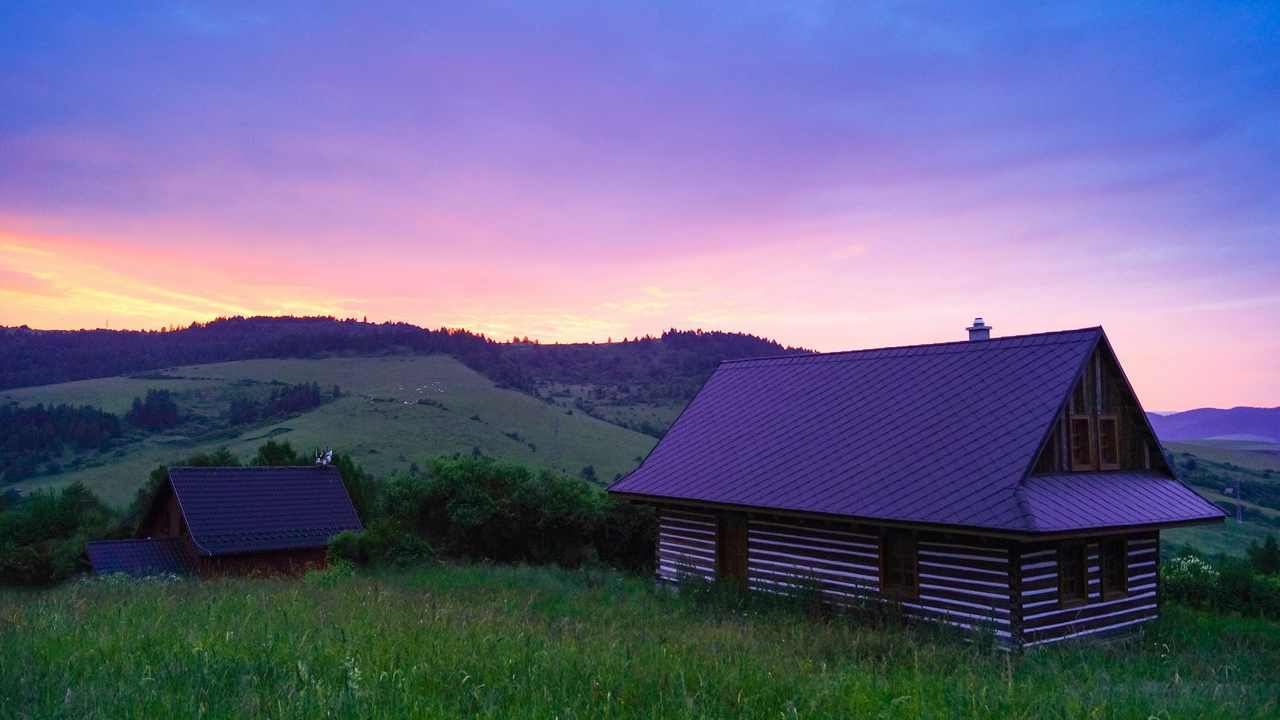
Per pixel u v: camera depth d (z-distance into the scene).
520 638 11.02
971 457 17.41
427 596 16.97
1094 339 18.50
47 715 6.80
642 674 9.31
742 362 27.45
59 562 36.00
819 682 9.41
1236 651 16.50
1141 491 18.38
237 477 36.72
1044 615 16.25
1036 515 15.12
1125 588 18.36
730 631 13.88
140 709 6.97
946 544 16.88
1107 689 9.89
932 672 11.55
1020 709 8.72
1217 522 18.83
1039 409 17.66
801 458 20.52
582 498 32.31
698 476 22.08
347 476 48.25
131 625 11.19
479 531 31.69
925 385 20.84
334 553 27.67
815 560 19.27
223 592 17.03
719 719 7.86
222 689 7.76
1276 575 25.78
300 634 10.82
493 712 7.49
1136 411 19.70
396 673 8.35
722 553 21.80
